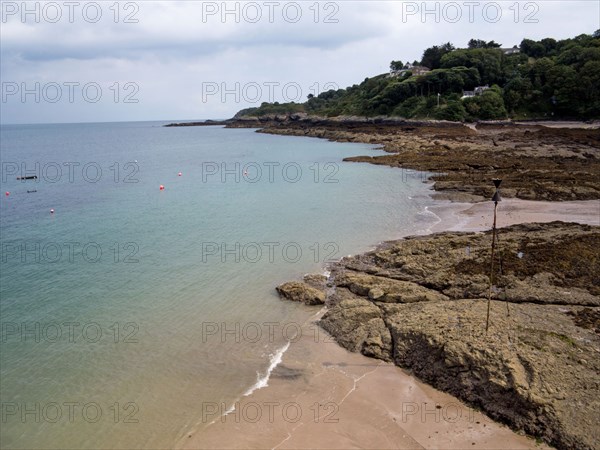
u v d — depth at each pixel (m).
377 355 19.50
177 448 15.23
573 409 14.58
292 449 15.05
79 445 15.49
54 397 17.94
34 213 47.31
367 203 48.03
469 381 16.62
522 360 16.34
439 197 48.97
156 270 30.52
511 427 15.17
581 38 141.25
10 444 15.57
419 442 15.02
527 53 153.12
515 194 46.41
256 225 40.81
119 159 99.81
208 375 19.14
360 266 28.91
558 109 118.81
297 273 29.45
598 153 65.75
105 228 41.03
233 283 28.14
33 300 26.22
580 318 19.44
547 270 24.02
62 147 140.62
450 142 85.94
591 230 30.23
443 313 20.27
